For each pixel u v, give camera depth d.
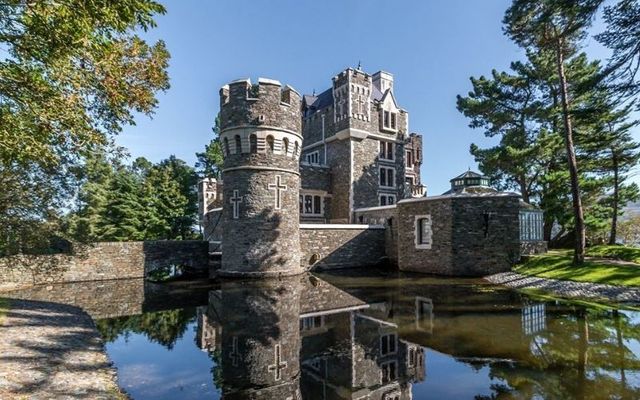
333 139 32.66
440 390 5.79
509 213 19.83
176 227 43.16
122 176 39.75
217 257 23.44
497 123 27.81
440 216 20.88
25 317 9.91
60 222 12.85
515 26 18.44
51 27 5.22
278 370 6.78
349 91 31.27
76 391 5.53
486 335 8.59
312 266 23.53
